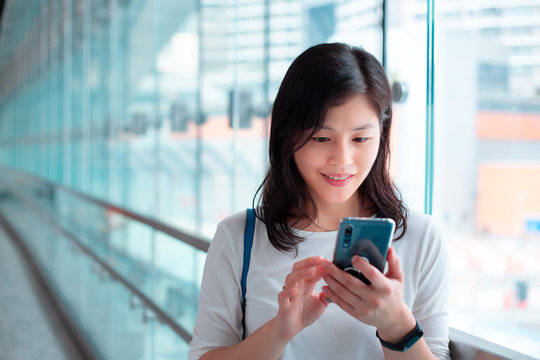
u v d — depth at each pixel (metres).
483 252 8.86
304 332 1.10
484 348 1.01
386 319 0.90
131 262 3.11
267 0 2.58
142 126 4.23
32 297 5.99
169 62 3.65
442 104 5.14
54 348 4.34
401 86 1.62
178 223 3.61
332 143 1.00
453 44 8.84
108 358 3.63
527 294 9.08
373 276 0.86
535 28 8.40
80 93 6.62
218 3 2.99
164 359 2.47
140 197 4.32
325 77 0.96
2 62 16.91
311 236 1.14
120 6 4.68
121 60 4.73
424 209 1.40
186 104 3.43
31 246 8.41
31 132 11.51
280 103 1.03
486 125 9.33
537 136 9.37
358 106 0.97
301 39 2.42
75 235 5.01
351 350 1.09
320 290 1.14
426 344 1.07
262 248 1.15
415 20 1.61
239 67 2.82
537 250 9.12
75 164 7.09
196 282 2.16
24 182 9.93
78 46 6.63
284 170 1.07
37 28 10.06
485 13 3.30
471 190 9.30
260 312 1.13
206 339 1.13
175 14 3.53
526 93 9.20
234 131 2.89
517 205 9.24
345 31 2.17
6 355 4.18
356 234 0.89
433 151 1.39
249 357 1.01
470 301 8.62
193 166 3.36
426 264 1.12
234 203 2.92
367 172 1.03
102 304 3.81
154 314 2.62
